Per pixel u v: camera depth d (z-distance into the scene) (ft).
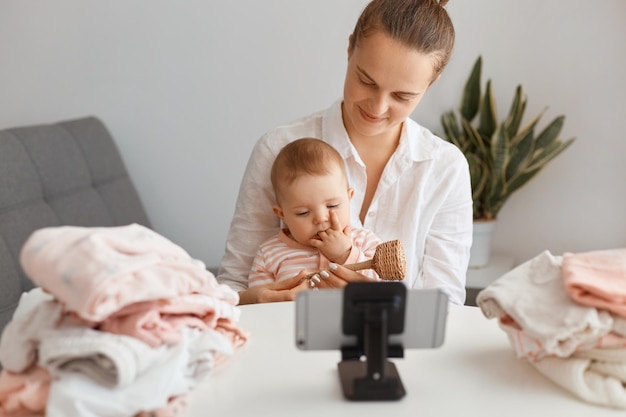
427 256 4.85
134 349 2.50
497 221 7.35
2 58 7.50
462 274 4.87
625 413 2.62
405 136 4.63
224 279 4.89
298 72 7.21
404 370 2.93
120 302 2.49
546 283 3.00
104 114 7.55
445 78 7.13
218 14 7.17
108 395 2.44
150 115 7.50
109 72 7.43
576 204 7.17
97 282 2.42
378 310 2.65
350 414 2.60
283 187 4.38
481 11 6.93
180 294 2.80
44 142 6.44
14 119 7.64
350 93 4.18
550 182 7.18
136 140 7.59
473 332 3.30
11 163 5.95
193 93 7.39
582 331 2.69
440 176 4.70
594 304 2.72
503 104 7.13
